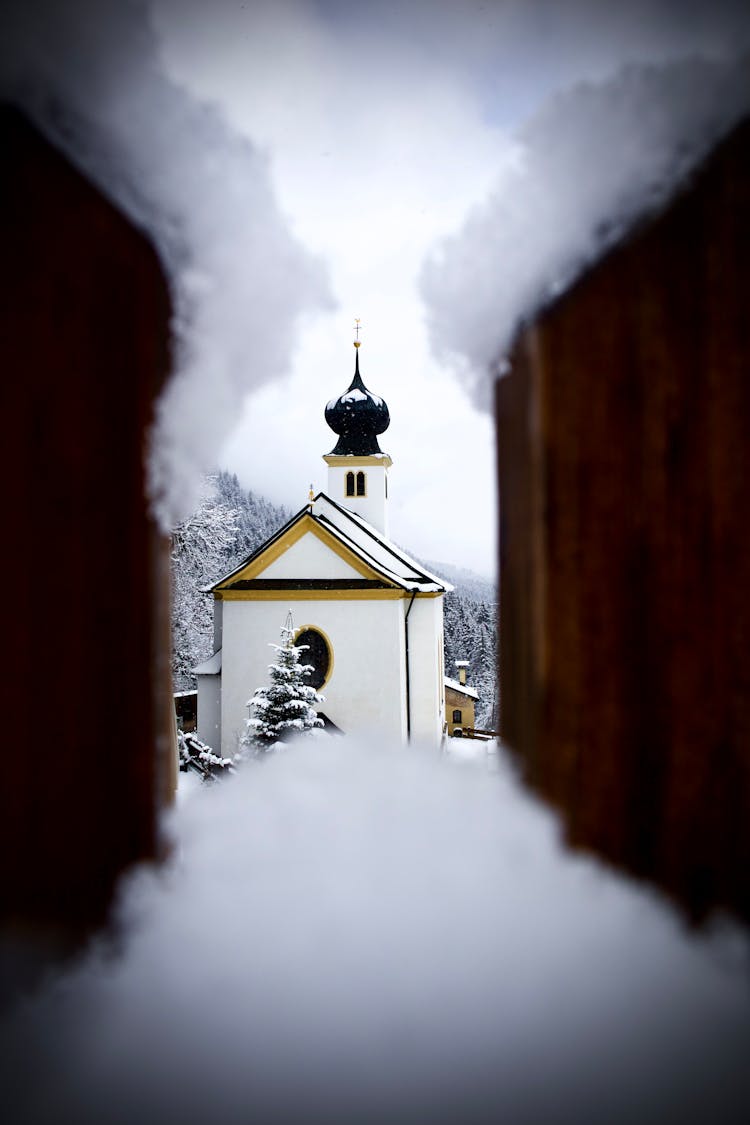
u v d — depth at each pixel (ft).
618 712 8.75
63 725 7.98
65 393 7.95
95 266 8.27
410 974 7.68
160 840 9.70
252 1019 7.16
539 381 9.20
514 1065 6.63
